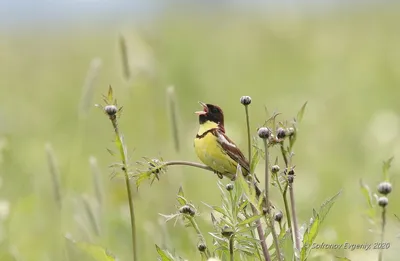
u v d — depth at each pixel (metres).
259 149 5.21
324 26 26.91
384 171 5.66
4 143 10.62
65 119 16.44
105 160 12.97
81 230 8.27
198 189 11.30
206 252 5.35
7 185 10.49
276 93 18.50
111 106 5.14
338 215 10.13
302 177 11.27
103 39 27.12
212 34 26.47
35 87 20.75
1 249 8.66
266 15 29.69
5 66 23.47
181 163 5.48
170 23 27.19
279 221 5.25
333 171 11.98
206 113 6.93
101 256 5.46
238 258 5.59
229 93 18.17
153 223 9.72
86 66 23.09
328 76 19.59
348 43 23.81
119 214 9.99
